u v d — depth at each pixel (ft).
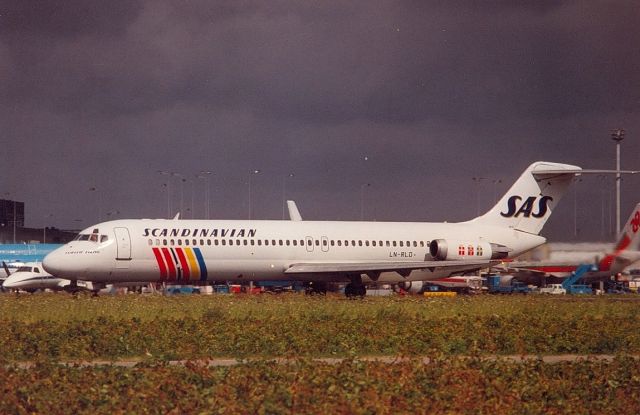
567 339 509.76
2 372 353.92
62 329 522.06
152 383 328.29
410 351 457.68
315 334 506.48
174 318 605.31
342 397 308.60
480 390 325.83
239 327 532.32
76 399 305.12
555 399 320.50
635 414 303.89
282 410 291.38
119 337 487.20
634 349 495.00
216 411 293.02
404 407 299.79
